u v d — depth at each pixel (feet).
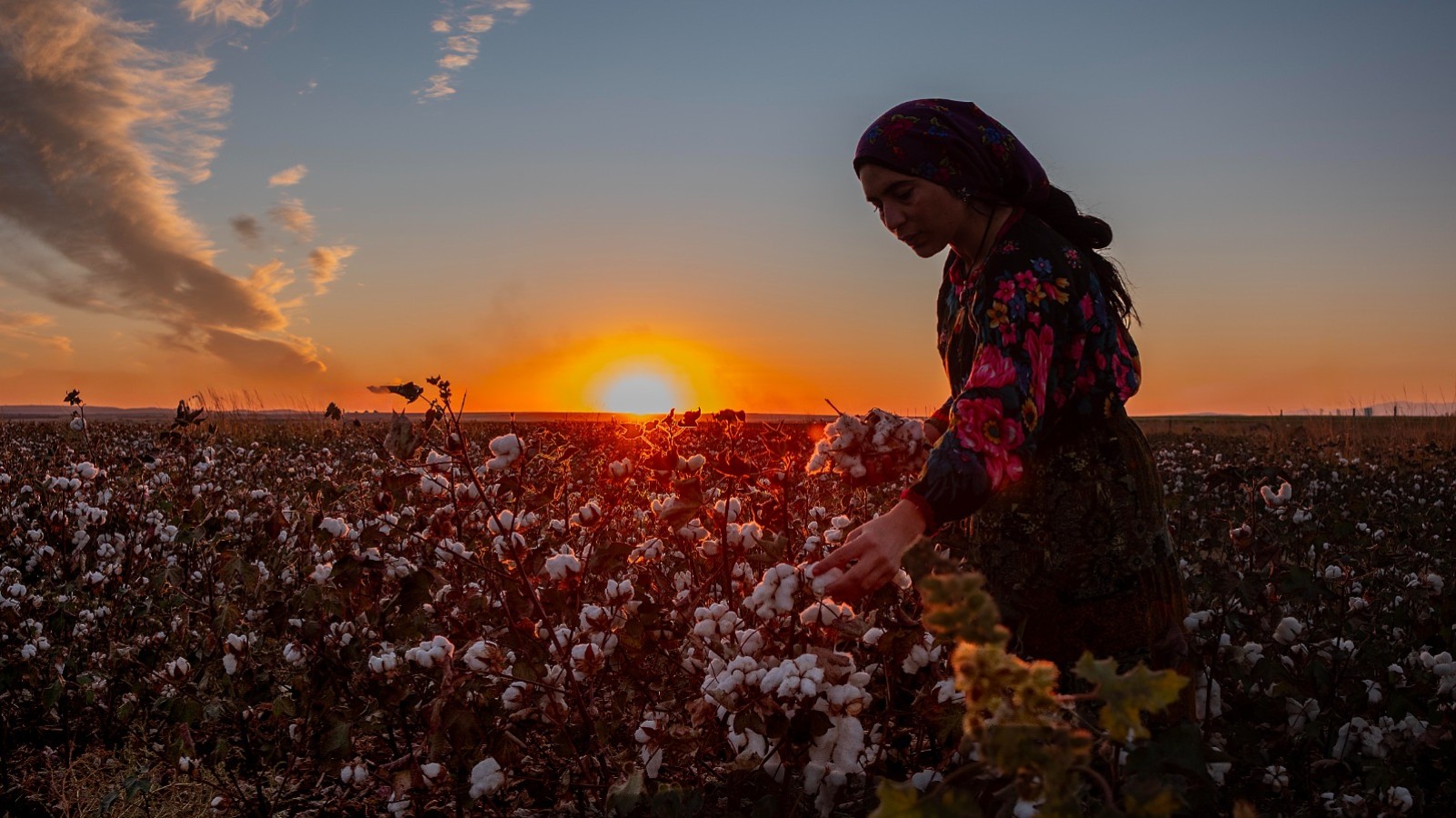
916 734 8.39
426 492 8.81
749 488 9.95
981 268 6.77
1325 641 9.71
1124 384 6.64
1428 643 10.91
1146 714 6.37
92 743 11.35
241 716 9.88
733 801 8.03
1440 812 7.88
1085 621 6.65
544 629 8.21
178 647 11.40
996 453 5.78
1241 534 9.25
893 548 5.52
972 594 2.88
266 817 9.38
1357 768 8.29
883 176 6.84
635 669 8.95
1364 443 45.55
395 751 9.69
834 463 7.52
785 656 7.49
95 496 15.81
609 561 8.65
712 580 9.30
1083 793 4.89
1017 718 2.93
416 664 8.03
